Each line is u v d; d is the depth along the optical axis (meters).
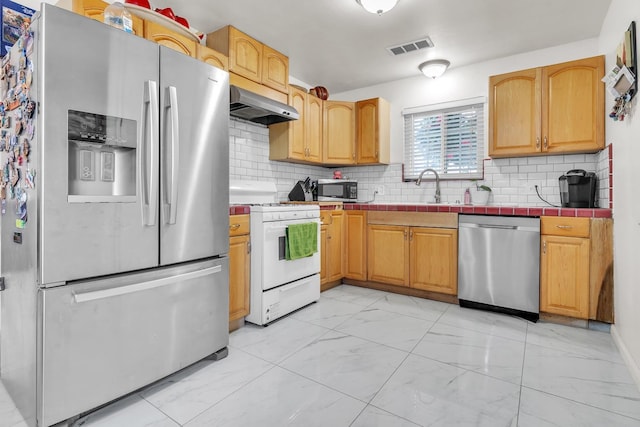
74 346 1.37
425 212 3.12
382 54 3.26
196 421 1.42
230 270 2.35
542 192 3.17
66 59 1.32
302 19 2.63
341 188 3.89
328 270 3.41
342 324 2.52
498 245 2.73
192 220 1.79
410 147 3.94
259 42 2.98
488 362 1.93
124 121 1.50
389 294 3.32
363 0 2.21
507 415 1.45
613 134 2.34
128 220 1.52
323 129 3.87
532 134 2.89
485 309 2.84
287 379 1.75
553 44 3.05
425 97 3.80
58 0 1.94
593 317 2.39
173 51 1.69
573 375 1.79
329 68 3.61
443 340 2.23
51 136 1.29
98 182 1.48
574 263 2.45
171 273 1.71
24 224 1.40
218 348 1.96
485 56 3.31
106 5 1.97
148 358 1.61
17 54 1.46
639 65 1.74
